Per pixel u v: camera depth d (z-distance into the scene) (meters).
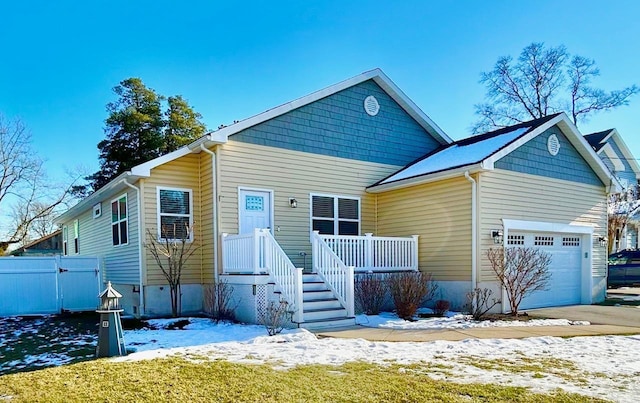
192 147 11.55
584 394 4.48
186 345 7.29
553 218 12.64
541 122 12.69
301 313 8.88
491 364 5.78
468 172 10.94
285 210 12.19
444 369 5.49
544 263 11.21
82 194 31.20
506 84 30.23
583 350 6.70
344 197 13.34
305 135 12.73
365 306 10.91
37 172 29.52
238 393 4.45
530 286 10.96
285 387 4.64
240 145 11.60
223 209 11.22
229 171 11.39
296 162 12.50
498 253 10.66
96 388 4.59
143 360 5.81
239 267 10.39
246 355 6.21
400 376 5.12
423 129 15.41
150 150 25.48
